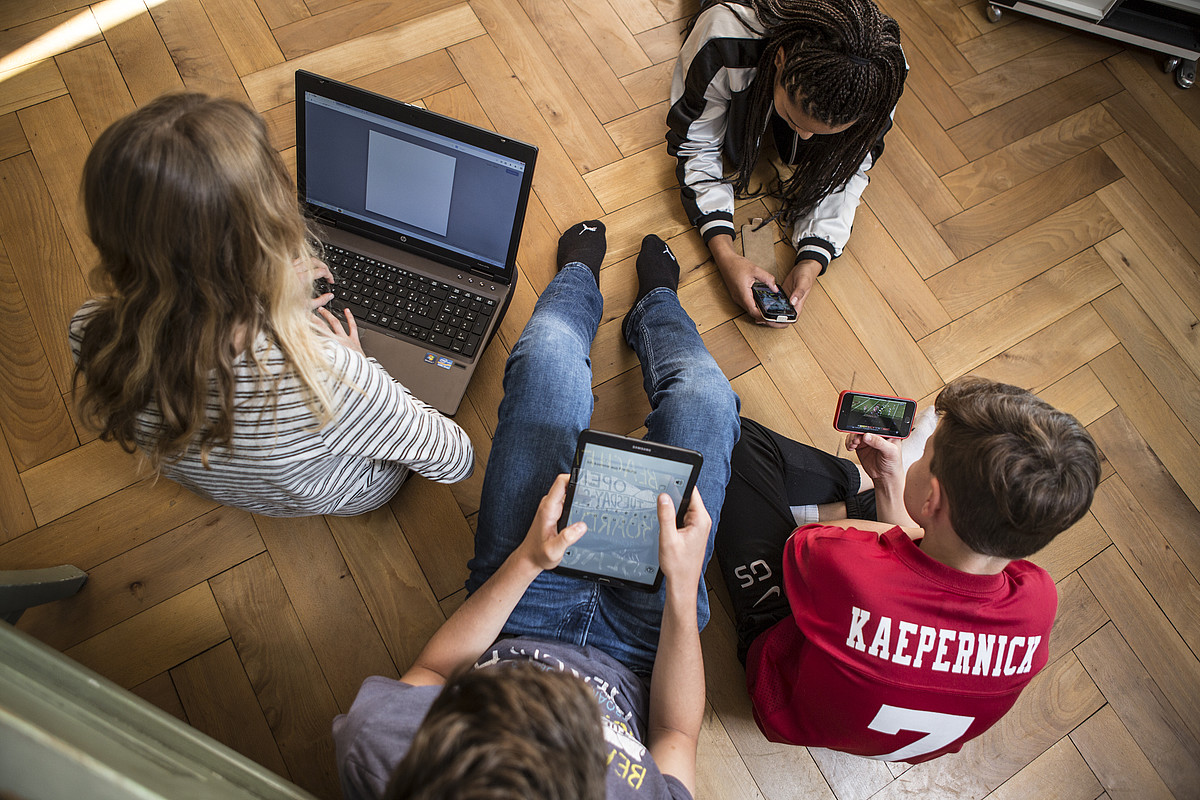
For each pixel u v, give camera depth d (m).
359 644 1.37
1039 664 1.03
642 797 0.80
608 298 1.63
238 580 1.39
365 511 1.34
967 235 1.76
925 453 1.04
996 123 1.87
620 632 1.08
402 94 1.74
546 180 1.70
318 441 0.91
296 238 0.80
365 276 1.38
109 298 0.76
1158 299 1.75
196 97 0.71
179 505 1.42
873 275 1.71
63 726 0.56
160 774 0.59
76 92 1.67
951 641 0.99
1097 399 1.65
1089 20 1.91
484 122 1.73
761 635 1.25
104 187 0.68
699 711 0.95
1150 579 1.53
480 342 1.37
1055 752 1.41
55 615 1.34
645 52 1.83
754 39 1.45
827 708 1.07
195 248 0.69
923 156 1.82
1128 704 1.44
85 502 1.40
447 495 1.47
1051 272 1.75
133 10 1.73
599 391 1.56
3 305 1.51
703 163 1.65
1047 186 1.82
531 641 1.01
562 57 1.80
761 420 1.58
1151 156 1.88
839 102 1.33
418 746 0.50
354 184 1.31
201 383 0.76
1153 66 1.98
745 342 1.63
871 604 1.00
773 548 1.32
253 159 0.71
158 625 1.35
